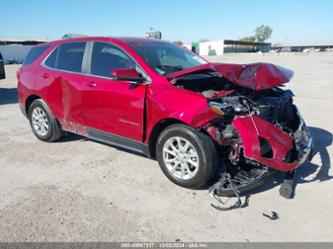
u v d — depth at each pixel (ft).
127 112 12.38
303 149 11.59
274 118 11.87
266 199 10.78
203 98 10.51
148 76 12.01
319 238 8.73
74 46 15.03
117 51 13.24
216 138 10.27
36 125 17.13
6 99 31.71
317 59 115.96
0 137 18.01
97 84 13.39
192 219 9.63
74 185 11.86
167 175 11.96
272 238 8.73
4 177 12.60
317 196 11.01
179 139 11.22
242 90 12.21
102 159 14.43
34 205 10.41
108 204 10.48
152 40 14.98
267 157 10.43
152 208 10.24
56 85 15.24
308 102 27.99
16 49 137.59
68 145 16.42
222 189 10.43
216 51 262.47
